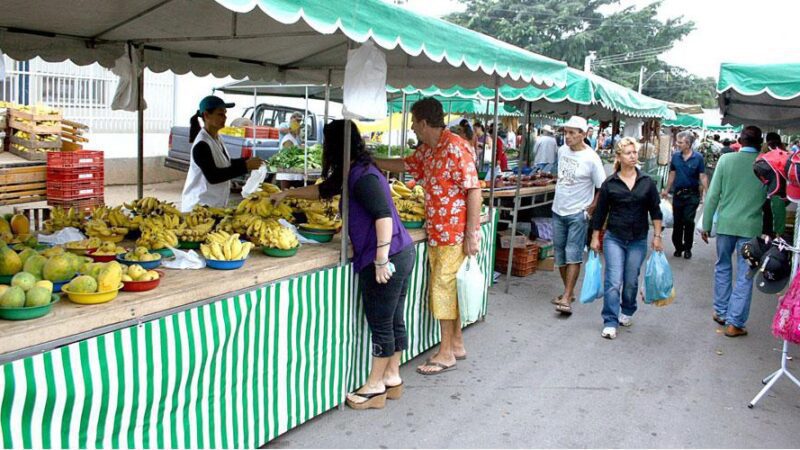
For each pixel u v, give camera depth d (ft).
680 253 31.94
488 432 12.43
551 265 27.35
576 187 20.25
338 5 8.98
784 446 12.40
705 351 17.78
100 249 9.96
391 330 12.80
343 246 12.27
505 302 22.00
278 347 11.00
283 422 11.41
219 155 16.81
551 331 19.01
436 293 14.83
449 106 44.45
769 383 14.23
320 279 11.74
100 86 43.24
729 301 19.48
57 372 7.47
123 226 12.22
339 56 18.11
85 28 14.26
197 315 9.27
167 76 48.26
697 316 21.26
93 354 7.86
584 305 22.00
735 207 18.95
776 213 19.20
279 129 44.09
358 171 11.82
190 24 14.01
